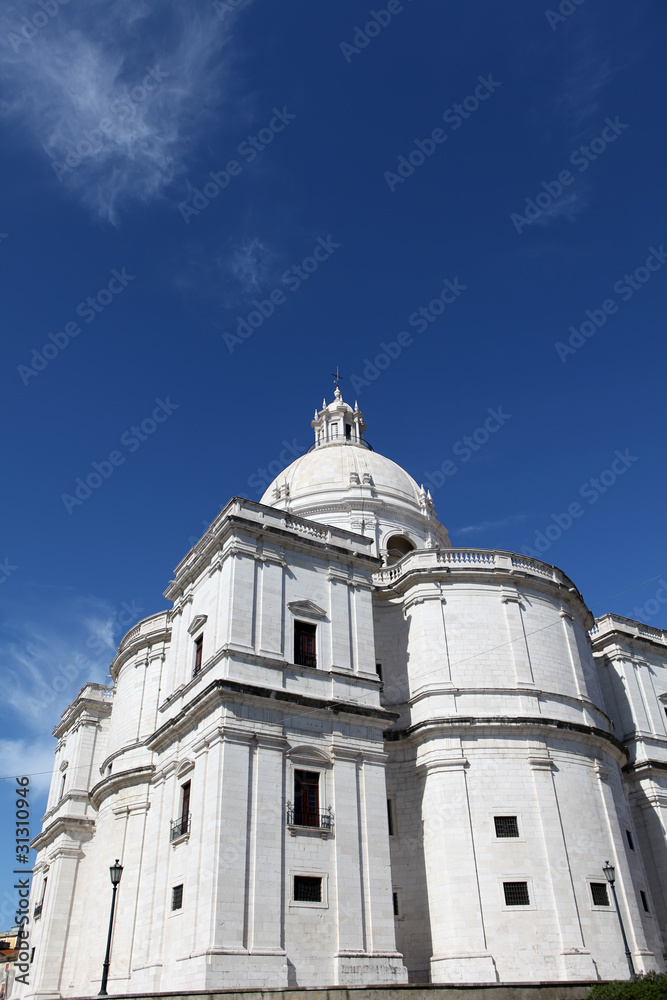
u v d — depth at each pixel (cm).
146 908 3275
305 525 3753
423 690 3784
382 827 3234
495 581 4078
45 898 4912
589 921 3338
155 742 3581
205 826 2900
